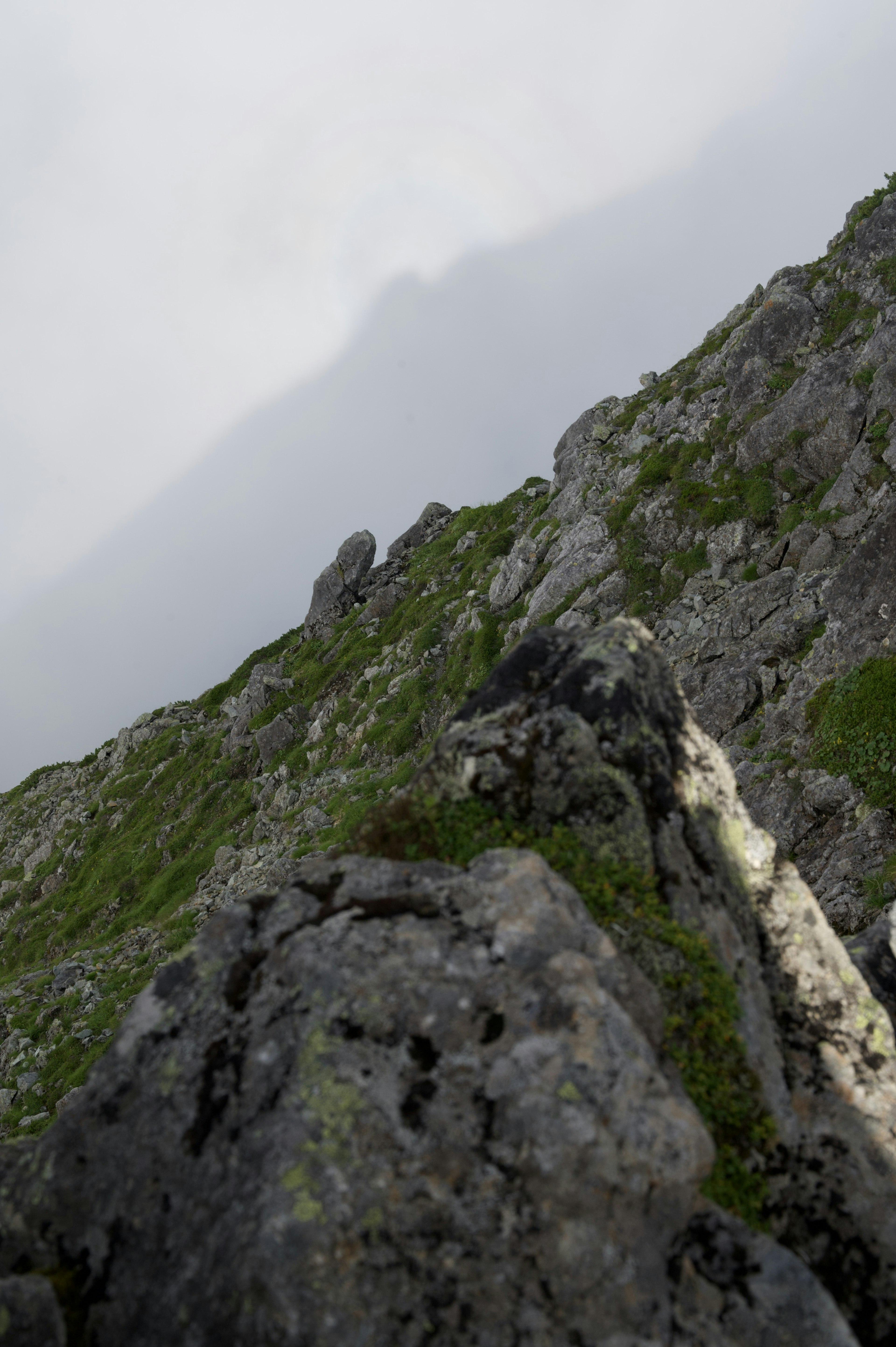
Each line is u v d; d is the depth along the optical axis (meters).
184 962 5.60
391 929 5.26
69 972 30.75
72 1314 4.41
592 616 29.28
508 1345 3.85
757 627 22.58
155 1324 4.19
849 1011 6.14
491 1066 4.52
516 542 41.53
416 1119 4.38
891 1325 4.88
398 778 32.16
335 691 45.12
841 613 18.11
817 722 17.12
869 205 32.28
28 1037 26.73
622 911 5.77
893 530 17.70
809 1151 5.44
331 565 57.12
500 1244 4.05
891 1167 5.40
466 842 6.28
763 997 6.05
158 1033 5.27
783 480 26.86
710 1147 4.37
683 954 5.64
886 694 15.53
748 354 31.58
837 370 26.41
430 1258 4.00
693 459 30.89
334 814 32.97
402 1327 3.83
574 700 6.58
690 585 27.02
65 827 56.41
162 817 48.28
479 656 34.28
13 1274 4.71
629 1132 4.28
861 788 15.28
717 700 20.66
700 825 6.42
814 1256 5.11
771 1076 5.58
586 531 32.62
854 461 23.73
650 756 6.35
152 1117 4.88
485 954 5.04
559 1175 4.17
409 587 51.50
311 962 5.10
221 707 61.06
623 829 6.06
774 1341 4.09
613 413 42.72
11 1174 5.09
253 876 31.41
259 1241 3.93
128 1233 4.59
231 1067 4.88
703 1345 3.99
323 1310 3.79
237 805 43.41
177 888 37.72
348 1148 4.25
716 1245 4.50
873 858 13.70
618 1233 4.13
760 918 6.50
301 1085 4.55
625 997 5.14
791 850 15.65
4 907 52.22
